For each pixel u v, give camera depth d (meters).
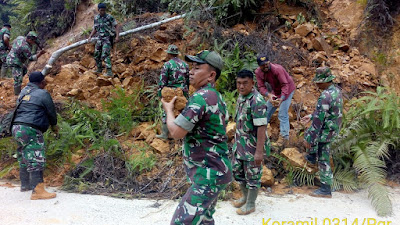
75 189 4.36
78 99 6.18
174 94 2.91
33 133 3.93
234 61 6.39
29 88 4.11
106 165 4.73
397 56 7.04
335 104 4.03
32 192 3.94
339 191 4.45
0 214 3.45
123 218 3.47
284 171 4.82
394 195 4.22
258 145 3.43
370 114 5.06
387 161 4.93
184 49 6.98
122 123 5.54
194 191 2.38
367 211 3.76
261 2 8.00
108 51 6.50
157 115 5.76
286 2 8.20
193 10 7.41
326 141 4.09
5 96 6.82
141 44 7.16
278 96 4.94
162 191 4.27
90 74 6.62
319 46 7.25
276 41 7.28
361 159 4.45
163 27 7.49
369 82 6.66
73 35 8.88
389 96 5.13
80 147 5.01
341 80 6.60
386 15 7.55
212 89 2.47
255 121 3.38
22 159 4.18
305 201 4.04
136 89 6.23
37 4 10.10
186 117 2.27
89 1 9.66
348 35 7.79
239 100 3.58
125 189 4.35
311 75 6.70
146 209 3.74
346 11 8.23
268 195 4.24
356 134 4.98
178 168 4.66
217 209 3.78
